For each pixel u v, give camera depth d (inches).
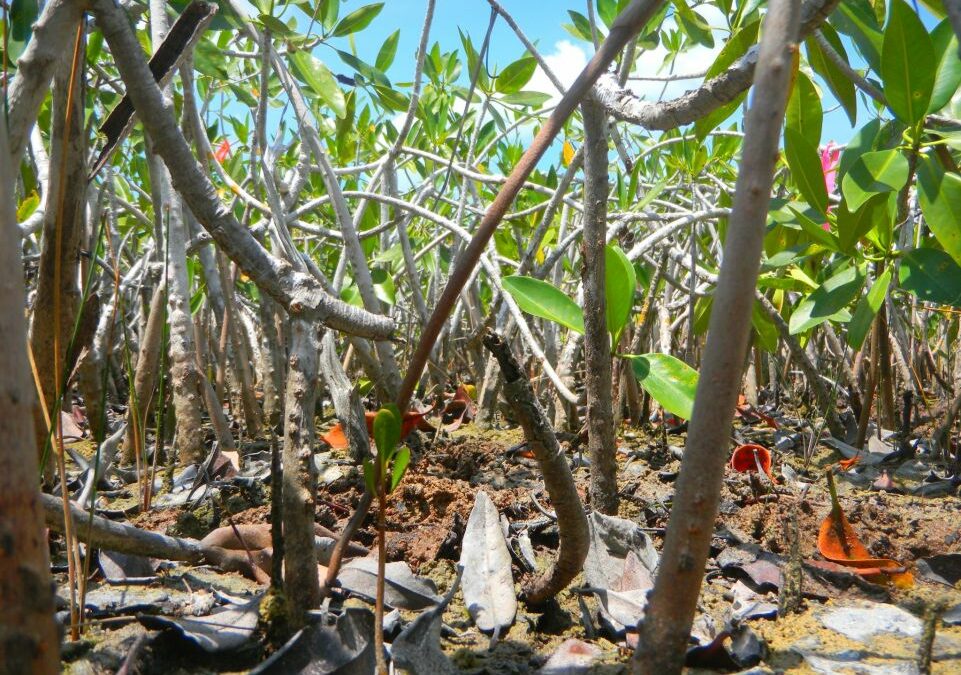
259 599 53.1
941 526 83.0
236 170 136.9
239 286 161.0
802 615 61.6
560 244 120.9
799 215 88.5
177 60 49.4
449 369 159.5
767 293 135.3
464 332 185.8
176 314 103.3
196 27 49.0
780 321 121.6
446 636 55.5
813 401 147.2
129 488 93.4
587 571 63.4
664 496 92.0
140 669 48.4
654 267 142.7
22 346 26.1
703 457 33.7
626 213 115.7
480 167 169.0
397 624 54.4
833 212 105.3
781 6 32.1
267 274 49.2
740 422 144.7
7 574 25.4
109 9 42.7
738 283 32.4
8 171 26.3
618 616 57.0
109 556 63.2
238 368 127.5
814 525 78.9
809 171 84.0
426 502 79.5
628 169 114.0
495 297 113.3
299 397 49.8
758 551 71.5
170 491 92.2
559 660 51.8
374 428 40.8
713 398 33.3
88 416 104.6
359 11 102.4
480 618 57.2
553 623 57.9
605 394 75.6
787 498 87.3
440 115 155.5
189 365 104.0
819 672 51.9
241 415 127.6
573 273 168.4
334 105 90.3
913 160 79.1
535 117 166.2
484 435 127.5
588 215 71.3
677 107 47.6
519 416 48.1
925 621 46.7
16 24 53.8
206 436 123.4
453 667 48.2
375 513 77.3
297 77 100.3
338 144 134.3
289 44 89.9
